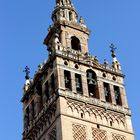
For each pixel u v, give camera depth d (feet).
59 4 352.08
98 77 305.94
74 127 273.54
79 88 295.07
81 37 332.80
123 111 297.12
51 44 331.98
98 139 277.03
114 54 324.80
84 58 307.78
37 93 309.01
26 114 315.58
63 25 332.39
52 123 279.90
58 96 281.74
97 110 288.71
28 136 302.45
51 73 299.38
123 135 286.66
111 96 301.02
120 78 314.55
